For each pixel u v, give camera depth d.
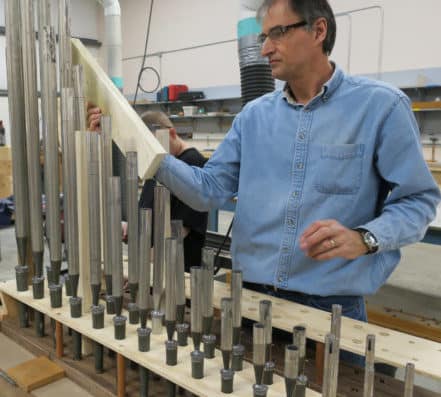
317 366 0.91
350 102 0.97
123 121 0.95
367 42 5.12
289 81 1.00
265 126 1.07
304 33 0.91
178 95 6.69
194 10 6.85
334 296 1.05
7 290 1.18
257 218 1.08
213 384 0.78
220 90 6.68
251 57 1.34
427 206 0.92
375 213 1.03
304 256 1.02
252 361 0.86
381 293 2.84
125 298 1.17
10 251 4.03
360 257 1.00
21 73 1.05
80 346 1.02
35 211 1.09
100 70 1.03
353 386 0.88
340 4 5.25
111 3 1.83
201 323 0.84
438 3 4.59
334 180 0.98
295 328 0.73
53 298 1.05
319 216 1.00
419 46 4.77
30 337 1.14
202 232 1.67
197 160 1.62
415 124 0.94
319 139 0.99
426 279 3.09
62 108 0.96
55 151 1.02
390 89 0.95
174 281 0.86
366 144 0.95
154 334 0.94
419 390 0.88
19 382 0.95
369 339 0.66
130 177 0.90
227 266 2.03
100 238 0.99
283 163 1.04
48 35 0.98
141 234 0.89
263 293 1.14
